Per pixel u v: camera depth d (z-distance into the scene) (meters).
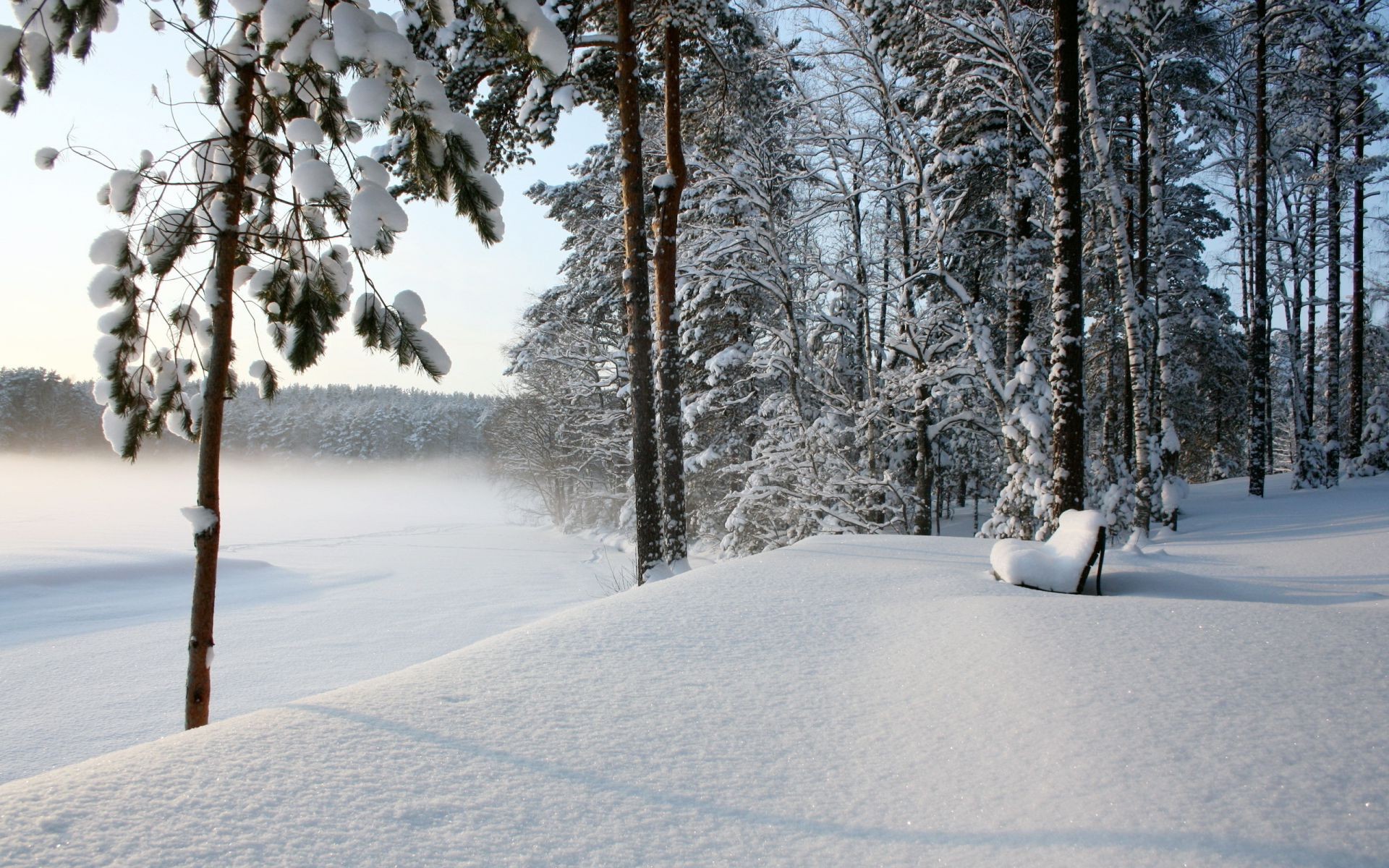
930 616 5.32
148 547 30.73
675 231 11.45
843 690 3.92
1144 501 12.23
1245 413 29.39
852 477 14.77
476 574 26.69
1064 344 9.59
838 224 19.44
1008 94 13.09
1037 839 2.38
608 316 26.12
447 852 2.25
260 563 27.72
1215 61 15.35
